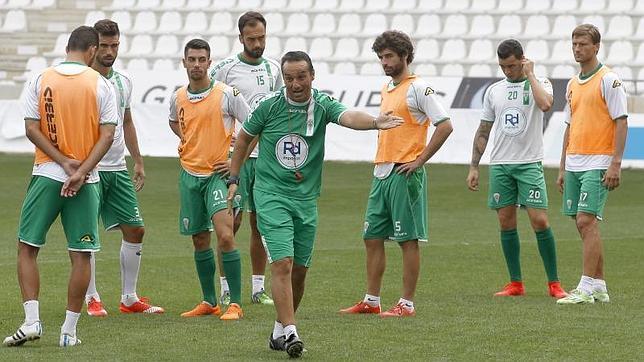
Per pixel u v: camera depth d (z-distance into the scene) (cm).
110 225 2967
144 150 7200
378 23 8550
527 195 3222
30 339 2408
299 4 8900
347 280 3419
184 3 9100
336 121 2389
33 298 2412
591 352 2355
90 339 2508
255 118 2412
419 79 2850
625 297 3122
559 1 8375
